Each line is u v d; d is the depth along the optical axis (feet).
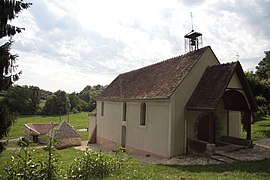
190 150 50.47
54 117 237.66
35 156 25.89
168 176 30.99
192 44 65.46
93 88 453.17
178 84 51.01
